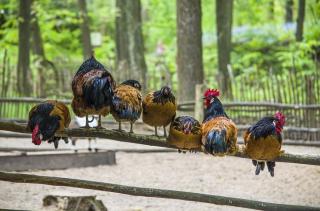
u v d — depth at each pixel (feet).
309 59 67.62
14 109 50.55
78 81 21.33
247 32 87.66
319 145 45.37
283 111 47.37
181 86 53.36
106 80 20.99
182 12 53.21
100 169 39.37
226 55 67.72
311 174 38.52
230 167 40.93
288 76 48.24
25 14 64.54
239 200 23.13
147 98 22.71
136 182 37.04
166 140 22.29
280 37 84.07
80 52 89.20
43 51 75.46
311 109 46.52
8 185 34.65
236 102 48.49
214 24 95.30
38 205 30.73
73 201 29.32
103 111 21.39
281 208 23.16
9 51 77.77
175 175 38.96
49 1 83.25
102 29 98.07
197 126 21.81
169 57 86.28
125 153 43.62
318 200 33.99
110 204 32.01
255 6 94.38
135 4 69.56
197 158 43.19
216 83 58.49
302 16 70.38
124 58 73.15
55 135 21.76
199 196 22.93
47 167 38.34
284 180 37.81
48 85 56.39
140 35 69.51
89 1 105.70
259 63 78.84
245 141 22.27
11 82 55.62
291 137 46.62
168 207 31.96
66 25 91.04
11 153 39.27
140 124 50.08
